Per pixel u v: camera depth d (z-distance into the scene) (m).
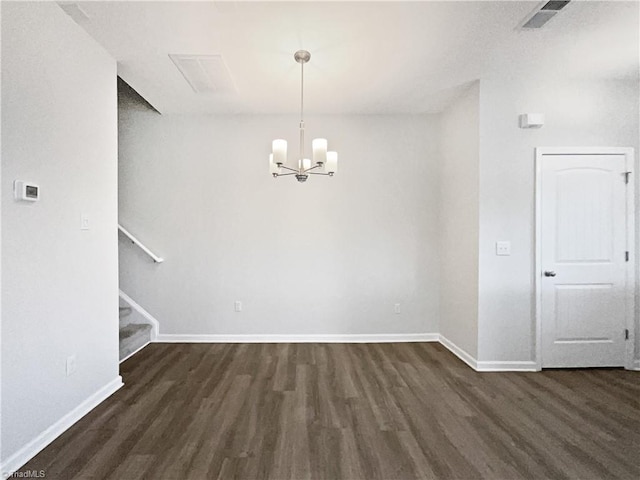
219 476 2.01
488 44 2.96
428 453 2.24
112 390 3.08
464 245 3.94
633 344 3.65
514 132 3.61
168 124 4.55
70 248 2.56
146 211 4.57
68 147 2.54
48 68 2.35
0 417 1.98
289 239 4.61
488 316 3.64
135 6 2.44
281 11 2.51
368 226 4.62
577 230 3.64
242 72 3.41
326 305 4.62
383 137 4.61
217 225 4.59
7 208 2.03
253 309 4.61
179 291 4.59
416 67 3.34
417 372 3.59
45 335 2.31
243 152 4.57
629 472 2.07
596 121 3.63
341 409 2.80
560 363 3.66
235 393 3.08
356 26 2.69
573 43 2.95
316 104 4.26
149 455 2.20
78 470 2.06
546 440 2.39
